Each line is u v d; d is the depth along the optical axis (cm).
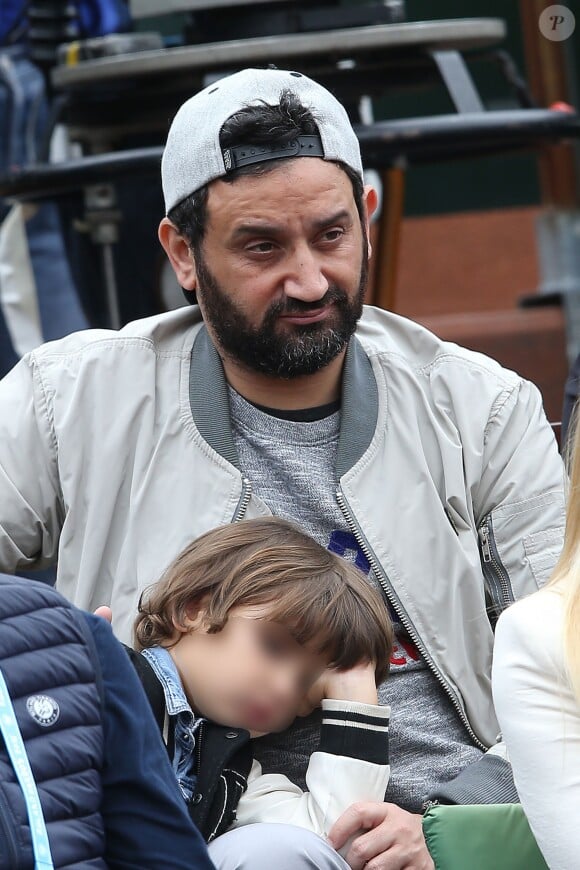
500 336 2216
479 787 809
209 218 862
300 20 1195
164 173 899
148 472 892
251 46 1119
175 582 824
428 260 2694
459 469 904
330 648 805
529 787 704
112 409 905
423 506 893
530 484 912
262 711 797
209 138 860
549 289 2380
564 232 2325
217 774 782
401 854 778
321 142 860
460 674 880
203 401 899
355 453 894
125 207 1272
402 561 882
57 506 920
